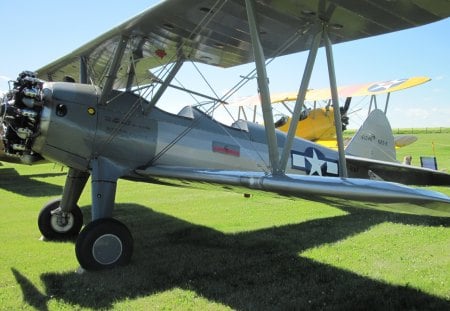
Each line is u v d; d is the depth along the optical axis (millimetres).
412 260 4605
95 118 4734
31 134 4375
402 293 3689
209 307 3402
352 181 3514
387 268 4344
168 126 5262
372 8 3926
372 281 3984
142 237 5621
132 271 4215
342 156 4703
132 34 4750
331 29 4492
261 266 4418
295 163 6703
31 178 11984
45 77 6797
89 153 4730
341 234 5793
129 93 5102
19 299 3553
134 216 7062
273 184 3725
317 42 4227
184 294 3654
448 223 6352
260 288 3803
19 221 6617
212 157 5586
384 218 6785
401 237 5582
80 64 5711
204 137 5543
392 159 8758
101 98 4754
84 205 8094
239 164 5859
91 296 3604
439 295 3650
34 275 4113
